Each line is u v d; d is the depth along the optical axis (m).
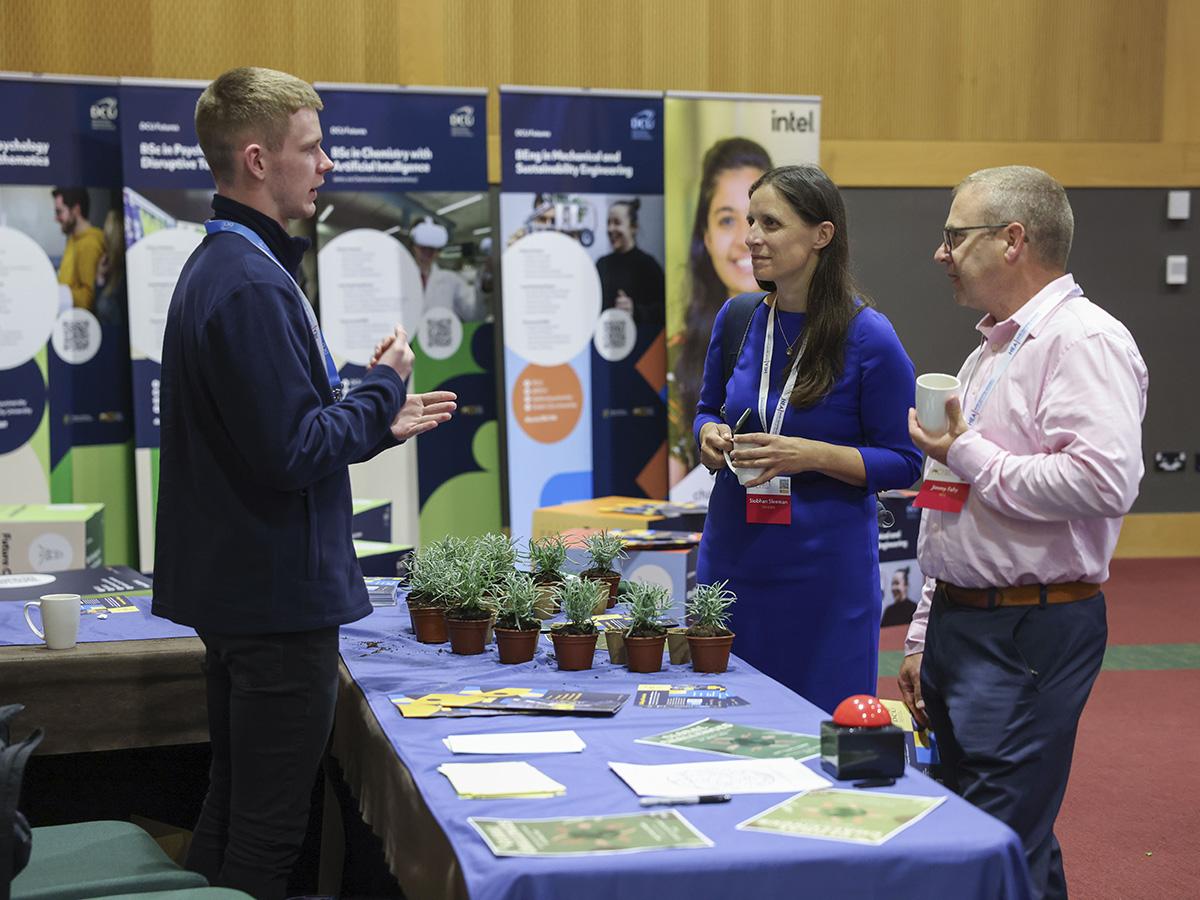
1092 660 2.24
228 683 2.36
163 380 2.18
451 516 6.58
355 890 2.88
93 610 3.04
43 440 5.97
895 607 6.59
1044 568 2.21
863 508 2.74
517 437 6.55
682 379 6.61
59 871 2.09
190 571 2.12
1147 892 3.35
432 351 6.43
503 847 1.47
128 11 6.74
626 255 6.71
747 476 2.63
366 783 2.16
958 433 2.22
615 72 7.66
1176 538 8.88
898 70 8.21
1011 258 2.23
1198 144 8.67
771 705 2.15
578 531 3.94
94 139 6.01
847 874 1.47
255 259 2.08
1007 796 2.21
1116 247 8.68
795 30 7.98
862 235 8.29
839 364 2.68
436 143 6.31
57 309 5.99
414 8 7.21
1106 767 4.43
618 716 2.07
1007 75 8.39
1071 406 2.12
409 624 2.88
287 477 2.02
